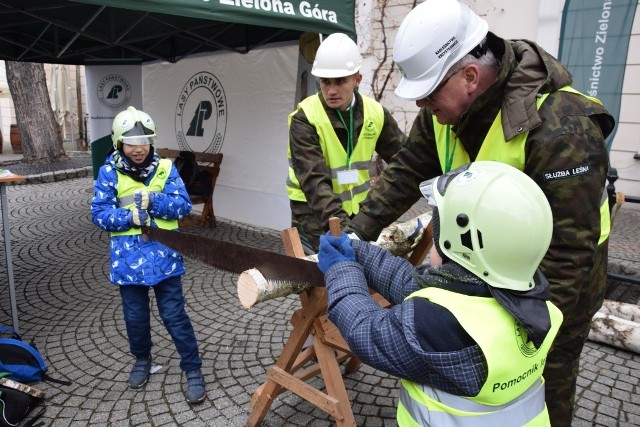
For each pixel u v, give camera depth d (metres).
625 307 3.41
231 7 3.17
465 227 1.06
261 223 6.11
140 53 6.59
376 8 8.05
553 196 1.33
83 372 2.95
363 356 1.16
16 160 12.05
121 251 2.52
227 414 2.54
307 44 4.88
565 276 1.33
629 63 6.13
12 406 2.43
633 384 2.79
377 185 2.01
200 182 6.07
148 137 2.52
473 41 1.35
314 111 2.58
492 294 1.05
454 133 1.65
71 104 14.69
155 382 2.83
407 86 1.42
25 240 5.82
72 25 5.09
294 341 2.12
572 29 5.41
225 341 3.31
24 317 3.71
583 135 1.31
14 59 6.48
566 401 1.64
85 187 9.26
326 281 1.32
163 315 2.61
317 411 2.54
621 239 5.38
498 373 1.04
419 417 1.16
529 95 1.34
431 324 1.04
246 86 5.77
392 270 1.44
